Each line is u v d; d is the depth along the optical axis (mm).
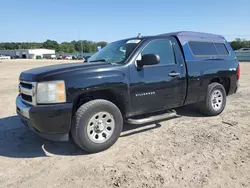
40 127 3414
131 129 4855
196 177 3025
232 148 3865
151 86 4238
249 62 39562
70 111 3443
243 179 2967
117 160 3523
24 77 3793
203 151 3764
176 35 4852
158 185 2865
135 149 3887
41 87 3412
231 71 5770
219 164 3344
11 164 3467
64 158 3633
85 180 3008
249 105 6848
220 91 5629
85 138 3633
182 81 4707
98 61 4527
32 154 3795
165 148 3904
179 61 4676
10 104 7352
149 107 4320
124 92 3926
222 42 5801
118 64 3969
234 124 5070
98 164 3414
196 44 5105
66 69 3605
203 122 5234
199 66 5000
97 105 3686
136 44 4297
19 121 5539
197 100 5188
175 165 3336
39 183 2963
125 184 2898
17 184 2949
